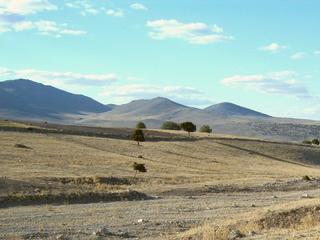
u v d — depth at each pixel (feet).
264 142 444.96
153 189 158.92
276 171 294.25
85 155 266.98
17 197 117.19
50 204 116.98
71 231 74.64
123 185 170.81
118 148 327.06
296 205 85.35
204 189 164.35
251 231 65.57
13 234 71.72
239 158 358.43
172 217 93.61
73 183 165.17
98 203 120.88
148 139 398.83
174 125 571.69
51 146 292.20
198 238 64.54
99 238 68.44
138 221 86.17
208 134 487.61
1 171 173.58
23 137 320.50
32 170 187.21
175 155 330.34
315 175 274.36
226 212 102.89
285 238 54.60
